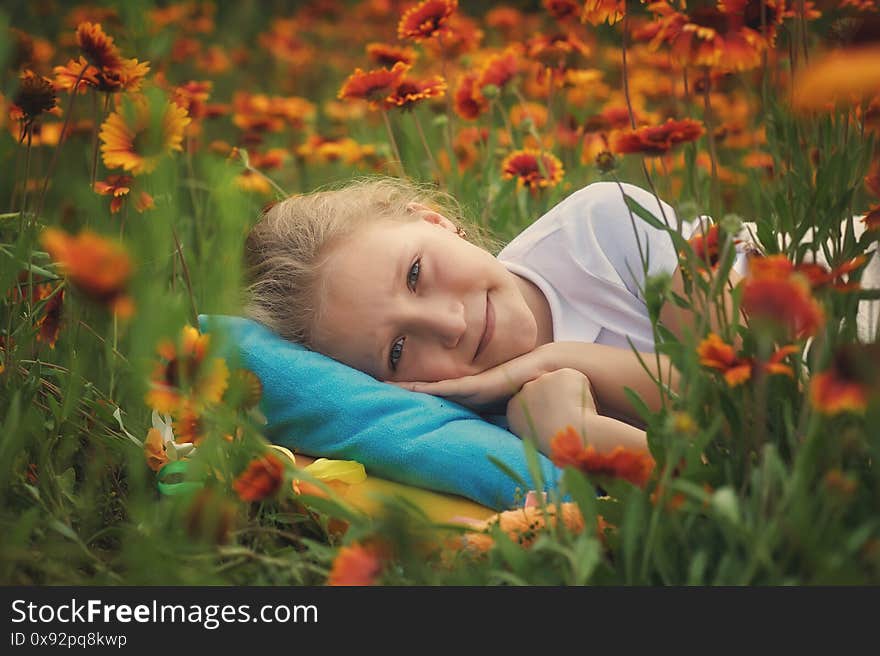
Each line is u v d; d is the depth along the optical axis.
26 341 1.34
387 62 2.08
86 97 2.71
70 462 1.33
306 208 1.58
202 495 1.00
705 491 0.92
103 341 1.43
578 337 1.54
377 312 1.40
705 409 0.99
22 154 1.97
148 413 1.41
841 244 1.20
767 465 0.83
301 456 1.40
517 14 3.86
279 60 4.33
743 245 1.35
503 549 0.92
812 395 0.84
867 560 0.87
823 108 1.14
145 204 1.53
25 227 1.50
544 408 1.31
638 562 0.94
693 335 1.02
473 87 2.14
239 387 1.07
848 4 1.30
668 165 2.48
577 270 1.56
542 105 3.21
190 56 3.82
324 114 3.66
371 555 0.96
